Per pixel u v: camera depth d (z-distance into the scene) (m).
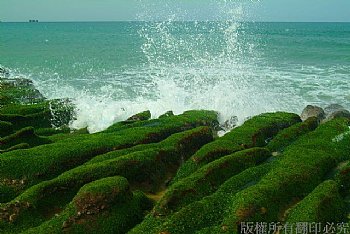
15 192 12.66
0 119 18.58
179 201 11.09
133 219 11.10
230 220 10.10
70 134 18.11
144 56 50.34
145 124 17.88
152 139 16.00
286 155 13.99
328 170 13.38
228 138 15.58
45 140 16.44
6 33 112.38
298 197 11.66
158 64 39.97
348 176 12.45
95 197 10.70
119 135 15.80
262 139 16.23
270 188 11.27
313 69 40.22
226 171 12.77
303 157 13.52
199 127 16.56
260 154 14.16
